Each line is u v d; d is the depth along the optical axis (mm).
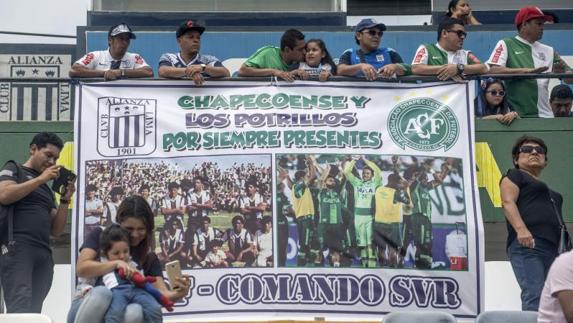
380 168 9523
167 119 9570
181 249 9266
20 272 8750
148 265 8062
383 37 13406
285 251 9297
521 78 10156
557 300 6941
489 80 10484
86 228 9258
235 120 9594
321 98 9719
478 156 10195
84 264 7773
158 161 9453
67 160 10062
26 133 10117
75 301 7840
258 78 9750
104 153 9461
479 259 9383
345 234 9344
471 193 9523
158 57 13242
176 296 7816
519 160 9297
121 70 9648
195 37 10023
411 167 9555
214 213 9352
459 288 9328
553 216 9055
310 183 9445
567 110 10953
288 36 10094
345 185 9453
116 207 9336
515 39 11070
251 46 13352
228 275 9227
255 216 9352
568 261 6840
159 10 14398
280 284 9227
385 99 9750
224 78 9727
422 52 10430
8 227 8781
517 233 8883
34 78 9703
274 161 9484
